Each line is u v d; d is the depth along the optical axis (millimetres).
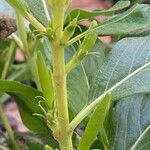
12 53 310
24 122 253
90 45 176
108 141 224
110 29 180
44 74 181
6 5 264
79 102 223
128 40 215
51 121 180
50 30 167
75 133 229
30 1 194
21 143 308
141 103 227
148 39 215
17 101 248
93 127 176
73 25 169
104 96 178
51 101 182
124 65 208
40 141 292
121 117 224
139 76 200
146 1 242
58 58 172
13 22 231
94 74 226
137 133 219
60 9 167
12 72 364
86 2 652
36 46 255
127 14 181
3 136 335
